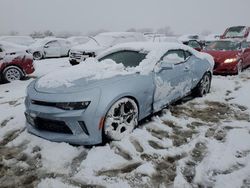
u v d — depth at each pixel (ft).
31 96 10.48
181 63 14.97
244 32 41.37
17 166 9.17
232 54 25.64
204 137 11.20
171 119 13.26
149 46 14.12
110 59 13.61
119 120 10.59
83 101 9.52
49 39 48.70
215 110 14.93
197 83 16.74
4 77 23.54
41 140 10.56
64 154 9.59
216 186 8.02
